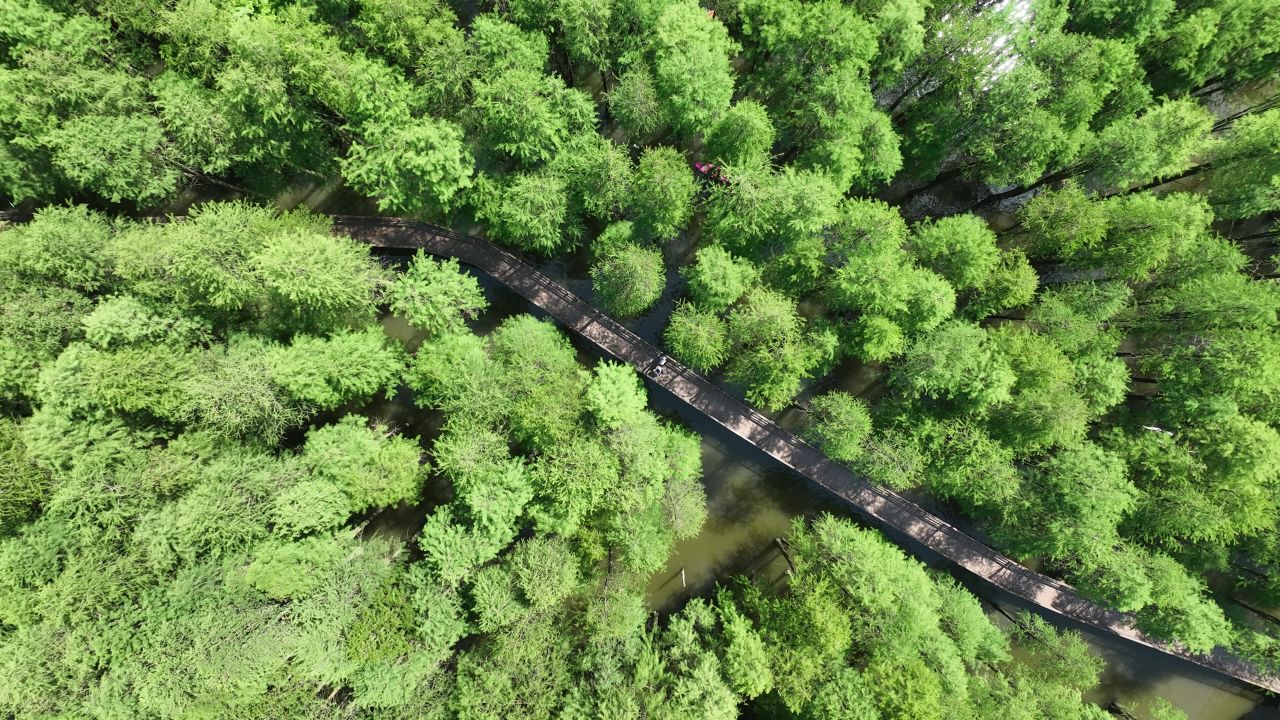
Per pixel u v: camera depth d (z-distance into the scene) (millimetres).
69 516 34875
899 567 40656
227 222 37406
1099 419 44688
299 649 34969
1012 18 39969
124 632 33812
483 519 37688
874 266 38875
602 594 40281
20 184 37281
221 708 34062
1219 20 40438
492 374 39812
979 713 40406
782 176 38688
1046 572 47719
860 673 39438
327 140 40750
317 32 36875
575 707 37031
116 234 37562
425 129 36312
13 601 33031
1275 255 44375
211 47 36125
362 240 44594
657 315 48000
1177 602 40531
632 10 39094
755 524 48469
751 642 38375
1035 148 38938
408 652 37188
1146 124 39344
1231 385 39375
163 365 35594
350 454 38375
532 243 42688
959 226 40375
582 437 39031
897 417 42438
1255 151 40094
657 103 40000
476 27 37719
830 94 37938
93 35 36312
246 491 36594
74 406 34000
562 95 39000
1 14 33500
